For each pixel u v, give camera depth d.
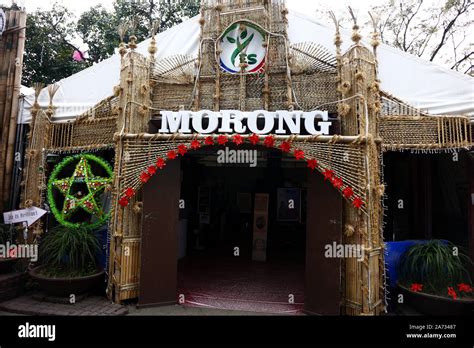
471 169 5.20
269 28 5.54
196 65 5.64
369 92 4.88
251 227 10.70
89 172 5.93
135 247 5.25
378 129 5.13
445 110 5.29
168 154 4.98
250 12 5.62
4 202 6.59
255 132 4.87
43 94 6.78
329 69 5.18
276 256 8.52
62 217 5.89
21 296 5.32
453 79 5.32
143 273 4.98
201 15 5.79
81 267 5.27
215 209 10.27
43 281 4.96
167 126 5.09
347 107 4.75
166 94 5.64
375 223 4.71
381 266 4.87
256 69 5.58
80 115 6.18
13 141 6.75
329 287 4.62
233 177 10.96
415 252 5.02
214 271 6.96
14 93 6.82
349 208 4.75
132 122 5.25
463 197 6.48
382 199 5.00
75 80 6.62
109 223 5.47
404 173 6.93
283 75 5.38
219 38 5.62
